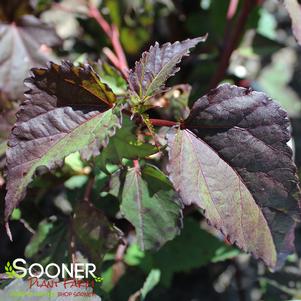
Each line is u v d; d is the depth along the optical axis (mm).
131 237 509
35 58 513
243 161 394
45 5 571
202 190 389
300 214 392
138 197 422
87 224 440
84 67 390
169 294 585
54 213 510
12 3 510
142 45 578
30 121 390
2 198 436
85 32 587
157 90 400
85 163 463
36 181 471
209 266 612
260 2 591
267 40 607
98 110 398
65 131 392
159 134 448
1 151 447
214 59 605
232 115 395
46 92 394
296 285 561
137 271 502
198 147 397
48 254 445
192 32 621
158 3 592
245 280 612
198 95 566
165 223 420
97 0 610
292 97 689
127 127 413
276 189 391
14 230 562
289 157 390
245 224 392
